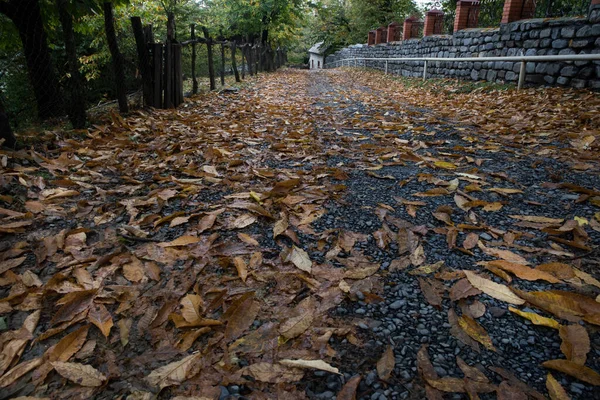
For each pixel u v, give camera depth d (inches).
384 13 884.6
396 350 51.2
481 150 139.3
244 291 62.4
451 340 52.6
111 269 67.9
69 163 121.3
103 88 419.5
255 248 74.8
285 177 110.3
